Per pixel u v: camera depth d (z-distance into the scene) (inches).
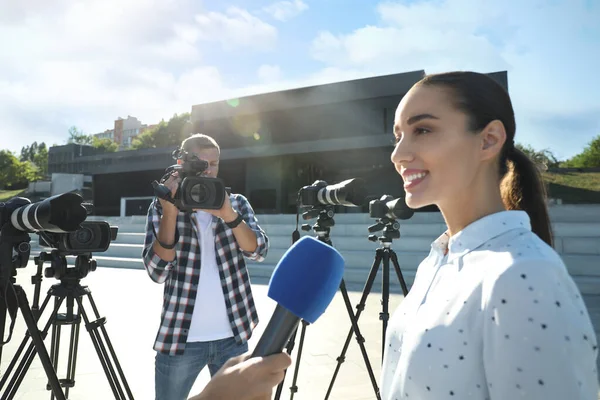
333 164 1015.6
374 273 111.3
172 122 2854.3
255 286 347.3
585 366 26.1
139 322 228.1
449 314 31.3
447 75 37.1
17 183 2630.4
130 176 1370.6
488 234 32.9
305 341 190.2
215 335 89.3
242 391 27.9
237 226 89.8
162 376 87.1
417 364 31.9
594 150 1857.8
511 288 27.1
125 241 580.7
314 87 910.4
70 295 87.4
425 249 412.5
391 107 876.6
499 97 36.3
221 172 1104.2
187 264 89.8
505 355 26.6
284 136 976.3
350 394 135.6
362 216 520.1
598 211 461.4
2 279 77.0
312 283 33.5
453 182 35.7
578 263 331.0
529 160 41.4
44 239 86.3
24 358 85.5
